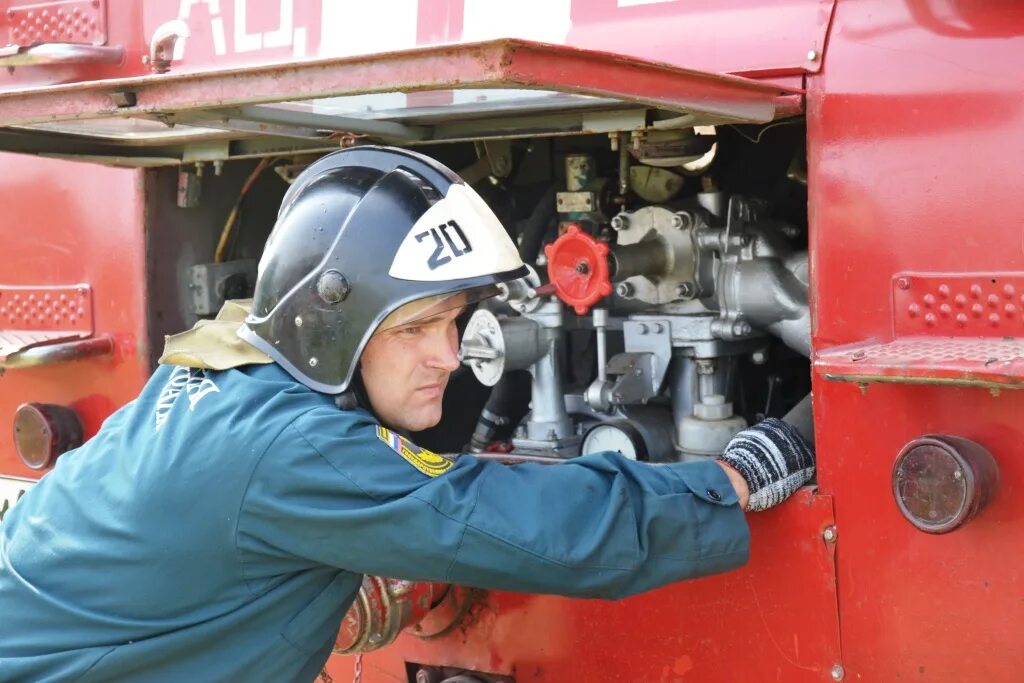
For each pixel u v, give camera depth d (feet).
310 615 6.16
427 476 5.91
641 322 8.04
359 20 8.32
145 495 5.89
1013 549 6.11
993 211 6.07
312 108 7.58
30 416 9.89
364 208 6.11
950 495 6.01
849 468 6.59
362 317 6.01
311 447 5.76
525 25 7.70
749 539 6.44
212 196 9.95
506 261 6.25
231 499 5.79
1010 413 6.07
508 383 8.82
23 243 10.21
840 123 6.55
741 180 8.77
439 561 5.78
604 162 9.18
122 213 9.66
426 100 7.41
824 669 6.75
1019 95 5.98
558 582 5.91
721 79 6.11
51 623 5.99
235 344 6.41
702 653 7.17
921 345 6.19
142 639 5.93
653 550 6.15
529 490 5.97
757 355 8.24
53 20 9.94
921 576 6.40
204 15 9.10
